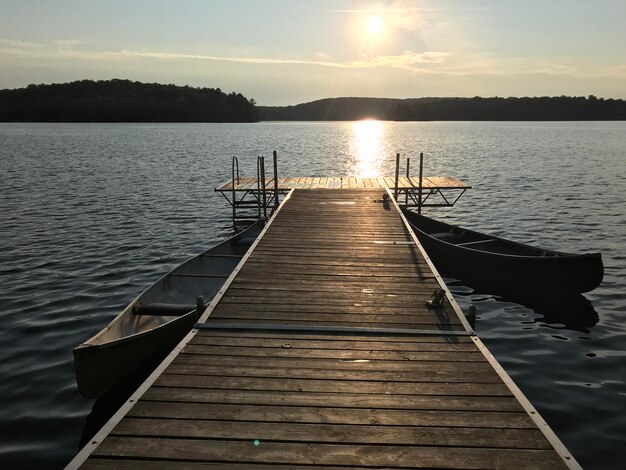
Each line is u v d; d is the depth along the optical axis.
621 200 24.06
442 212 22.16
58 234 17.25
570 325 9.77
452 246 12.85
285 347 5.82
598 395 7.12
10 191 26.25
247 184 20.06
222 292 7.60
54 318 9.86
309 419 4.32
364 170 40.47
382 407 4.52
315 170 40.44
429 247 13.83
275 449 3.89
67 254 14.74
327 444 3.96
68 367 7.87
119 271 13.15
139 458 3.75
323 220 13.13
